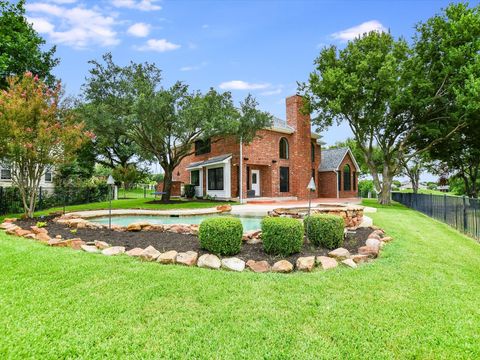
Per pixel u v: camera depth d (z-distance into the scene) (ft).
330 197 90.53
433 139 68.59
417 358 8.97
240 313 11.19
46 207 57.62
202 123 53.62
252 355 8.87
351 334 10.00
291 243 18.06
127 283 13.62
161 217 41.32
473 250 23.91
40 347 9.04
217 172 71.87
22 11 56.44
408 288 13.88
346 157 97.14
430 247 23.04
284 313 11.25
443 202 43.16
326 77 63.10
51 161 31.14
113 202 63.98
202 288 13.25
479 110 54.24
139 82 51.52
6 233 25.26
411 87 61.98
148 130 54.95
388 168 71.41
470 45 56.95
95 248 19.47
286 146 77.10
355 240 22.70
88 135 34.37
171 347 9.20
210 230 18.10
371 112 64.23
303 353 8.99
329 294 12.92
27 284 13.41
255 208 46.91
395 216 42.86
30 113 29.55
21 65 55.77
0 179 66.28
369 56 60.59
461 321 11.00
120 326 10.25
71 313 10.96
